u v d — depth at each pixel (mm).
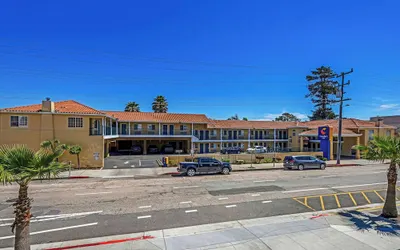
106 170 23922
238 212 10930
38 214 10617
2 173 5543
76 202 12516
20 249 6035
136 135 38531
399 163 9828
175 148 44469
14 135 23594
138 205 11984
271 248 7191
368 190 15461
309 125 48625
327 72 67000
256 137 48219
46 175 6523
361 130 38406
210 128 44625
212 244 7480
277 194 14289
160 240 7824
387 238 7898
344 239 7809
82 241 7836
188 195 13992
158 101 62406
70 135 24797
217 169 21891
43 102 24094
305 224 9211
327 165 28859
